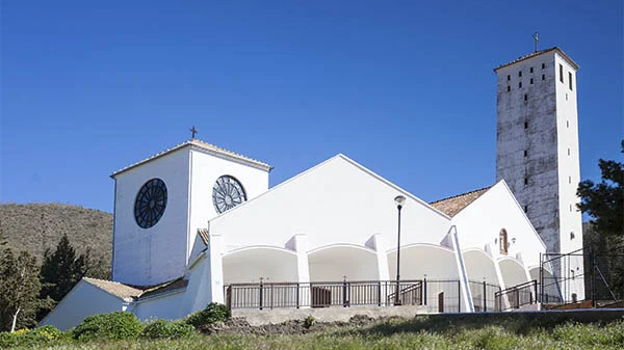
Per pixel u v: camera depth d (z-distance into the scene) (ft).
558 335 50.75
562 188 164.86
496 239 123.44
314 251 96.48
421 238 106.32
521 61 178.40
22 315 127.34
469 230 116.57
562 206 163.53
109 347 56.70
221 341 56.85
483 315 66.54
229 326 73.00
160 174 124.16
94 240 239.50
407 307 80.53
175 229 117.91
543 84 172.45
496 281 116.78
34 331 75.46
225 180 124.16
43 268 152.97
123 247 128.36
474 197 122.62
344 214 100.53
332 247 97.96
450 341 50.52
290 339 56.95
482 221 120.67
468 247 114.32
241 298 89.30
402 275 114.83
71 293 117.19
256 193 128.77
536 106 172.55
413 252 108.88
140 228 125.39
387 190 105.19
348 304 86.02
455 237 108.58
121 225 129.90
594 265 80.89
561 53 173.99
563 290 155.43
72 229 246.06
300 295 91.15
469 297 104.27
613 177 66.64
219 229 90.94
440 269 109.29
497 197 126.62
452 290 106.63
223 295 84.07
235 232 91.81
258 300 91.61
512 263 127.65
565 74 175.83
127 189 130.52
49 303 130.31
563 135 169.37
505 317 63.67
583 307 81.25
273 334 70.74
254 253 93.91
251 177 128.36
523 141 173.17
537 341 47.01
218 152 122.31
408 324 67.46
